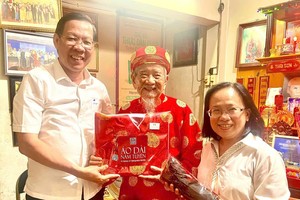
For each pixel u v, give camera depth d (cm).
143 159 108
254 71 248
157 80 120
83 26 108
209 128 120
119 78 317
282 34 203
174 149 122
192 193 99
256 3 249
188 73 328
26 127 100
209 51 294
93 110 118
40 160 100
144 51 120
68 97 111
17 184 129
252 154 104
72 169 101
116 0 247
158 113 112
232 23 272
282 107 199
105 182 107
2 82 204
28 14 211
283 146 187
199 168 119
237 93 109
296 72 204
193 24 308
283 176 98
